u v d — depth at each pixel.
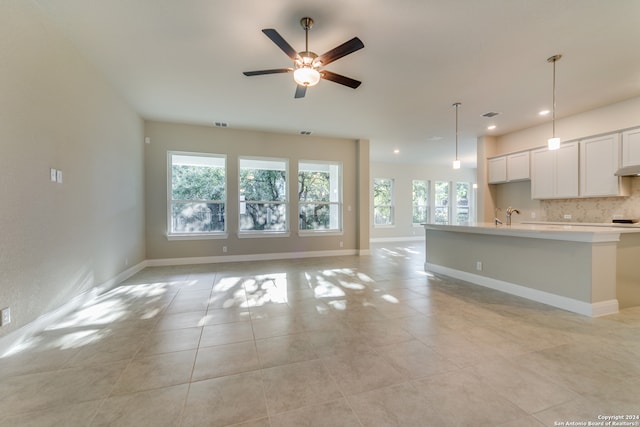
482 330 2.47
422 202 10.26
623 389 1.64
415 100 4.22
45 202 2.45
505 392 1.62
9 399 1.58
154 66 3.24
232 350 2.14
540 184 5.18
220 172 5.79
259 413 1.47
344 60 3.09
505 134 6.09
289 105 4.44
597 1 2.21
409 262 5.72
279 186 6.26
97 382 1.74
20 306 2.19
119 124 4.03
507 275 3.60
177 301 3.28
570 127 4.88
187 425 1.39
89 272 3.23
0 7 1.96
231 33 2.63
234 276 4.49
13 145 2.09
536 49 2.88
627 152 4.03
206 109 4.62
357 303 3.20
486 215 6.22
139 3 2.24
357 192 6.75
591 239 2.72
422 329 2.50
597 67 3.24
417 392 1.63
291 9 2.31
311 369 1.88
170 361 1.98
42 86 2.39
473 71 3.34
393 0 2.20
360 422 1.41
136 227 4.77
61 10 2.33
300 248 6.34
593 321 2.64
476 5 2.26
